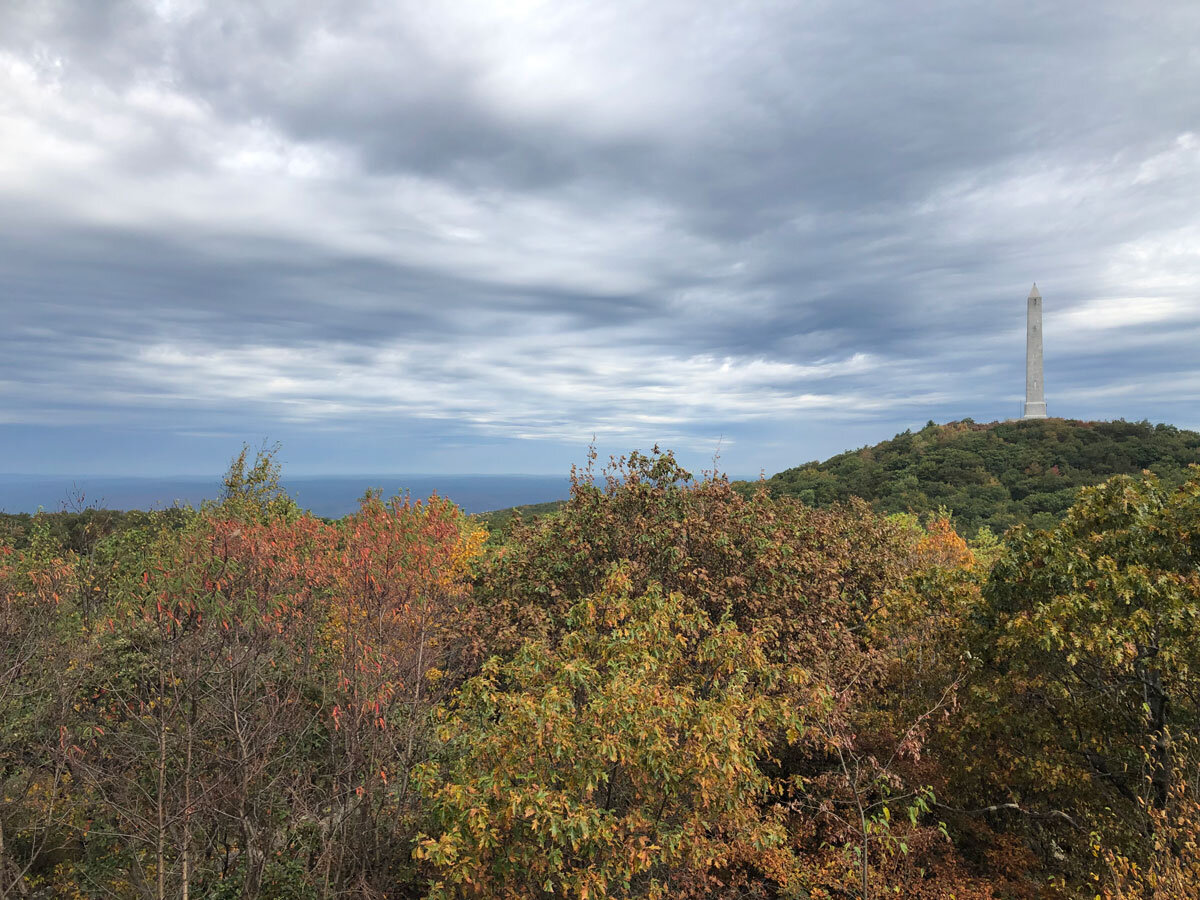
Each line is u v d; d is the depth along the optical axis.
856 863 10.09
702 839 7.71
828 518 17.77
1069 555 10.67
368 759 10.47
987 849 12.04
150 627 10.71
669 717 7.41
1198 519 10.27
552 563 15.09
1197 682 9.73
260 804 10.05
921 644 12.99
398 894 9.97
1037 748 11.35
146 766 10.33
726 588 13.87
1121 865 8.41
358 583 11.35
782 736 12.48
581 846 7.49
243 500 18.27
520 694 8.05
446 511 15.97
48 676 10.72
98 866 10.41
